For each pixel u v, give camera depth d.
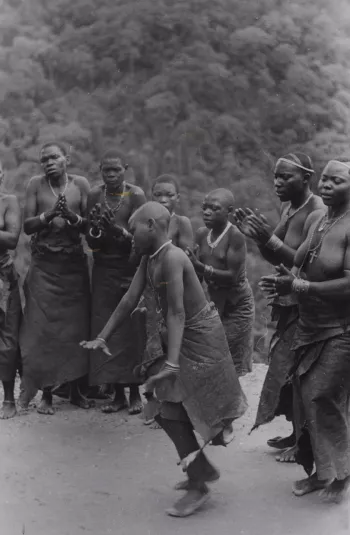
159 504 4.43
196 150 15.64
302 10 16.39
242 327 6.03
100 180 14.89
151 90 15.65
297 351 4.47
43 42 15.38
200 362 4.20
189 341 4.21
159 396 4.18
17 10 15.60
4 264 6.14
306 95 15.57
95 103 15.23
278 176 5.04
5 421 6.04
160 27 15.99
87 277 6.34
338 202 4.33
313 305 4.35
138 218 4.25
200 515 4.30
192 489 4.37
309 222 4.70
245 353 6.12
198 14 16.08
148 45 15.84
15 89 14.88
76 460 5.15
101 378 6.17
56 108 15.20
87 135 14.93
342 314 4.31
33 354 6.17
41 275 6.20
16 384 7.25
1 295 6.13
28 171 14.09
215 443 4.48
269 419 5.04
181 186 15.38
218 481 4.79
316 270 4.36
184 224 5.93
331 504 4.41
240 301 6.04
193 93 15.80
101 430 5.82
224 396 4.24
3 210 6.11
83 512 4.31
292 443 5.34
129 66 15.69
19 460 5.14
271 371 5.02
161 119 15.55
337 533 4.04
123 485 4.73
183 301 4.20
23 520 4.16
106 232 5.89
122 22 15.56
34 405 6.50
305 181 5.03
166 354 4.27
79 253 6.25
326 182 4.31
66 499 4.49
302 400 4.44
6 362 6.15
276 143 15.80
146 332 5.91
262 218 4.93
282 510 4.34
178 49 16.11
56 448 5.40
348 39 16.45
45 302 6.18
